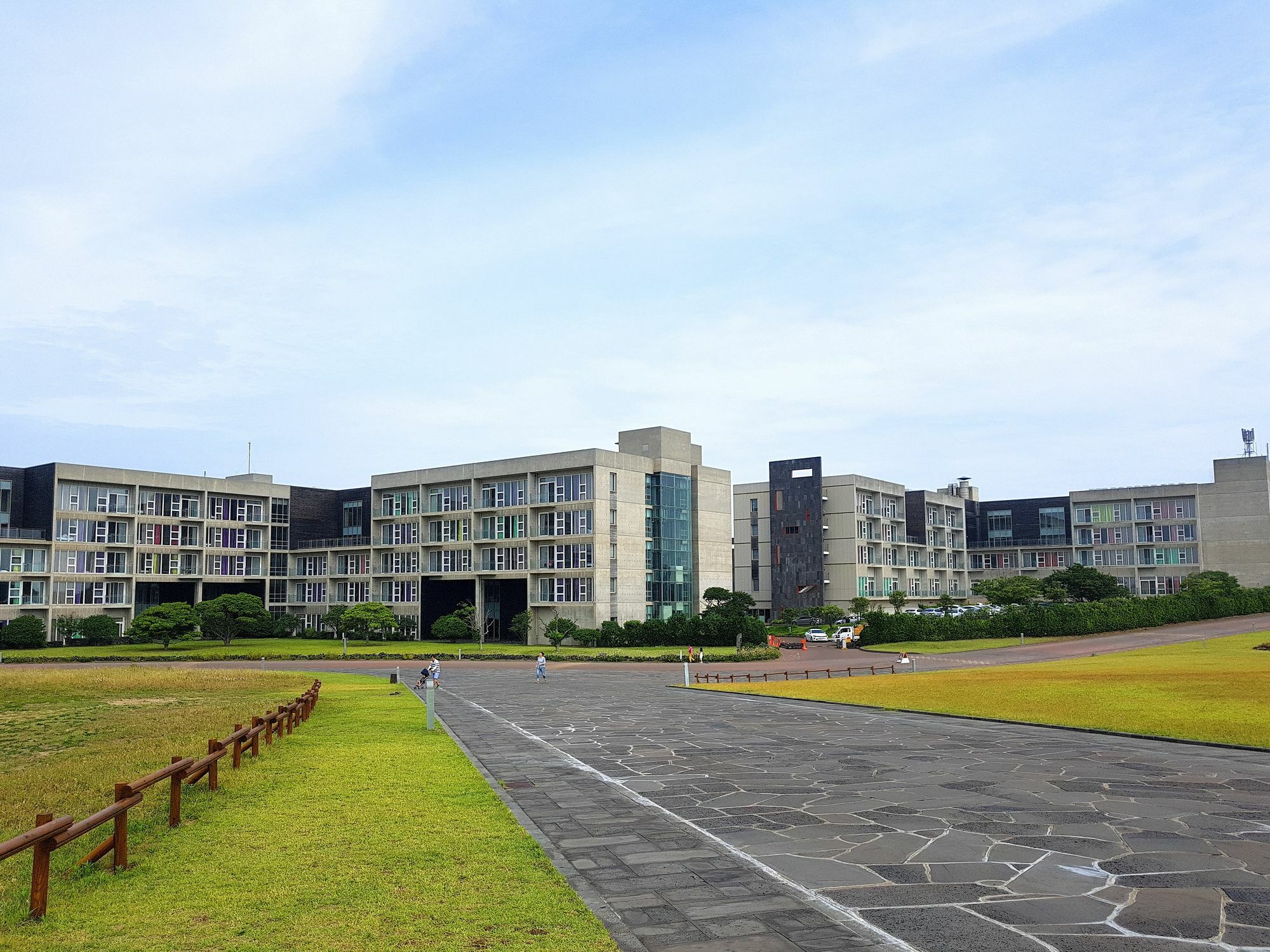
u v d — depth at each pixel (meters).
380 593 100.12
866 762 19.89
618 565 87.12
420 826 12.64
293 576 106.81
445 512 96.62
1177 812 14.33
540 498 89.56
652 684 49.31
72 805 14.62
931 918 9.24
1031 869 11.04
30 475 89.06
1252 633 78.12
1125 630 86.50
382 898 9.48
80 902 9.33
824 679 48.34
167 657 74.94
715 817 14.06
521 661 72.19
